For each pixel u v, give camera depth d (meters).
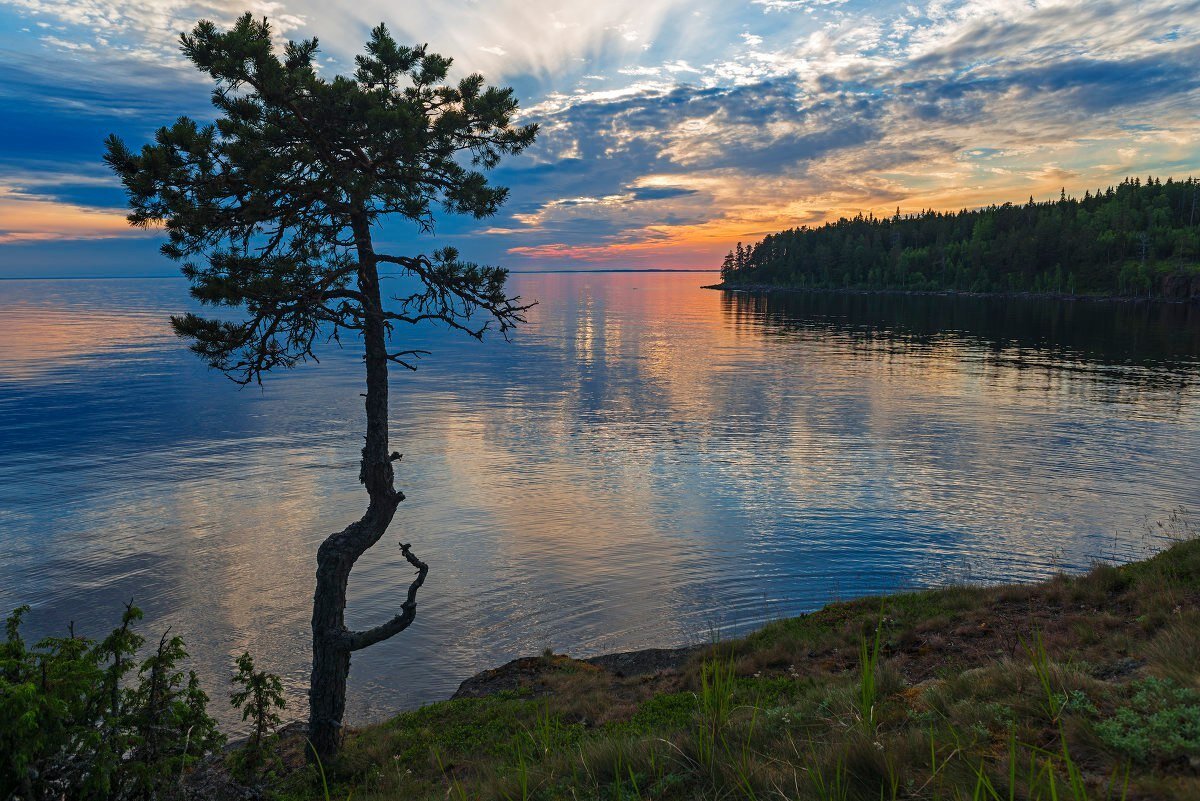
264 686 9.12
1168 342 130.00
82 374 104.50
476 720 13.23
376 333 11.44
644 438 59.78
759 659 14.02
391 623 11.17
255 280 9.95
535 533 34.25
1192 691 5.11
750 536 33.31
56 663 5.96
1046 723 5.26
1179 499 38.34
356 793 10.09
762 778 5.03
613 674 16.72
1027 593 15.09
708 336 171.25
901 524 34.91
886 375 98.44
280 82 10.20
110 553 32.03
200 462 51.22
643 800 5.46
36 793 5.60
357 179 10.61
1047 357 113.12
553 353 138.38
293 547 32.75
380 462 11.50
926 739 5.13
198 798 7.98
